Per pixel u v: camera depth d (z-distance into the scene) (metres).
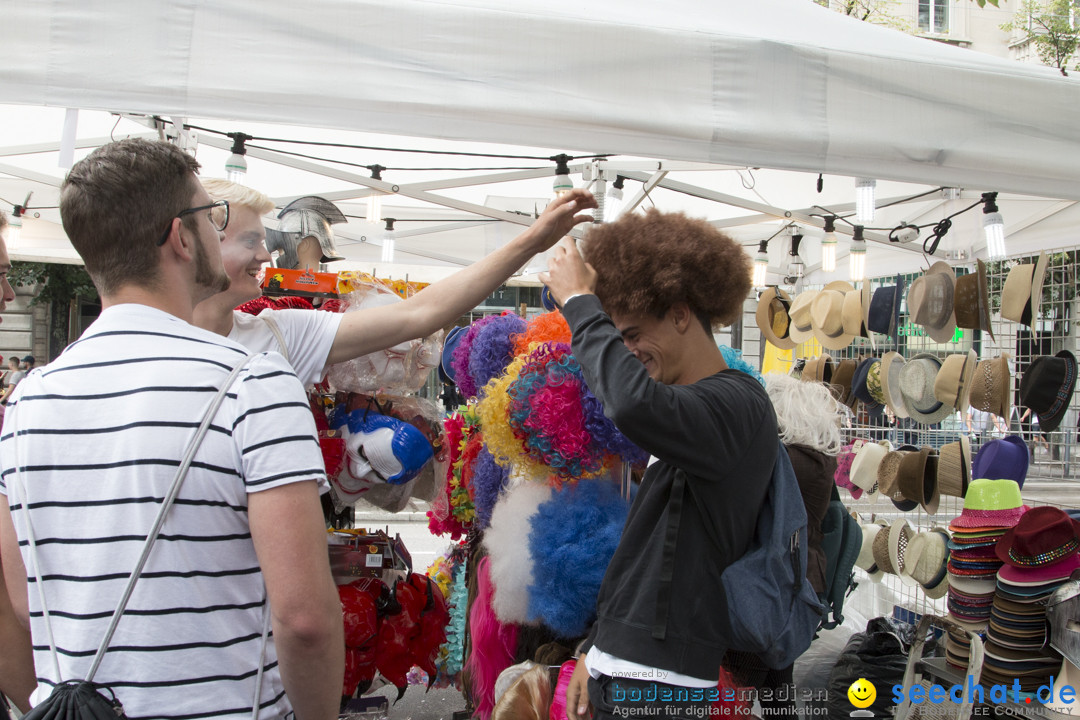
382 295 2.18
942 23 13.54
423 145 4.52
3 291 1.73
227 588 1.00
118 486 0.97
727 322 1.42
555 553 1.92
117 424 0.98
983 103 2.08
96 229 1.06
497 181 4.41
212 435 0.99
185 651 0.97
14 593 1.17
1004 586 2.41
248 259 1.69
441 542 6.25
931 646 2.88
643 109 1.95
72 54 1.77
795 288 5.56
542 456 1.96
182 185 1.10
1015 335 3.81
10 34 1.76
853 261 4.66
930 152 2.05
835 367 4.47
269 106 1.86
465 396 2.62
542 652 2.00
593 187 4.17
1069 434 3.59
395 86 1.88
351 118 1.91
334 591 1.03
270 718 1.04
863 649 2.79
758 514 1.31
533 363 1.93
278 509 0.98
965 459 3.21
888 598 3.87
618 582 1.37
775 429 1.34
